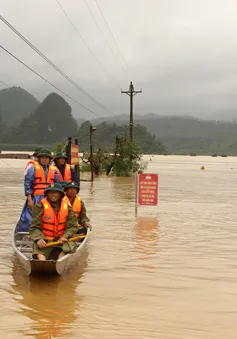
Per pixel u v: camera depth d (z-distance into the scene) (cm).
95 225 1329
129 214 1563
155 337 546
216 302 673
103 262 898
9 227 1249
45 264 738
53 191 806
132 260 917
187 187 2844
